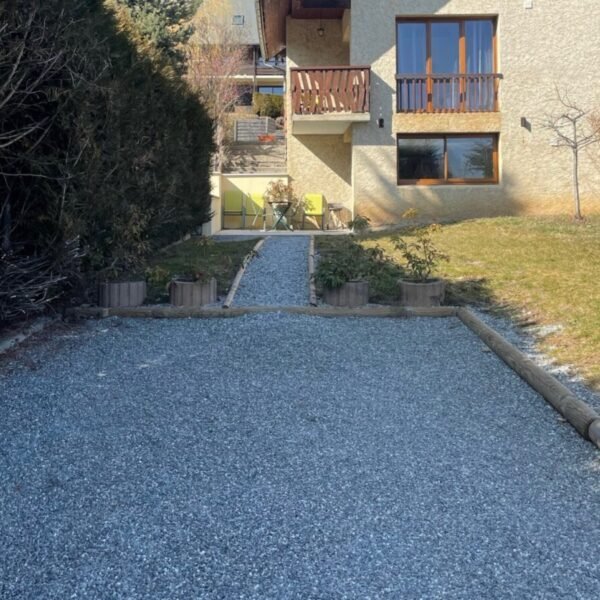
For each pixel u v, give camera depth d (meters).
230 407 3.85
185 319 6.45
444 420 3.65
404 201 14.02
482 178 14.24
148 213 7.22
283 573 2.15
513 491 2.77
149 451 3.18
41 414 3.71
